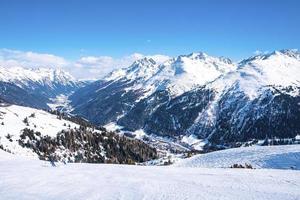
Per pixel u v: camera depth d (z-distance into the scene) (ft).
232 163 228.84
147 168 146.10
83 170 135.85
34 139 530.68
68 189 100.27
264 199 88.02
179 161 301.22
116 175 123.95
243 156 247.09
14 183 108.68
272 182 111.24
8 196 93.09
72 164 160.15
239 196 91.04
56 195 93.56
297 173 130.52
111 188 101.30
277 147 262.26
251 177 120.98
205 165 248.73
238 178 118.83
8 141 498.28
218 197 89.86
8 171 130.82
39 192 96.89
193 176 123.54
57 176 120.67
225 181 112.88
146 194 93.56
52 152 497.87
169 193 94.53
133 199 88.53
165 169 143.02
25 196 92.73
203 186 104.37
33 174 124.36
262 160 219.41
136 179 116.16
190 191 97.09
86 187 102.73
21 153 462.60
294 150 235.61
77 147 549.13
